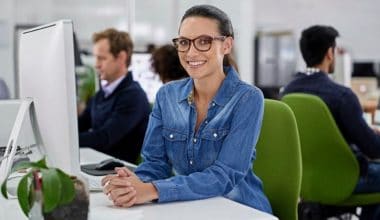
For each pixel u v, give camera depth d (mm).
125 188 1350
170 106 1686
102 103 2744
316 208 2652
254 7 6840
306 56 2678
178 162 1653
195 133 1609
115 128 2582
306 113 2477
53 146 1423
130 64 2945
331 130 2445
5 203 1397
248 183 1635
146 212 1297
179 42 1577
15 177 1470
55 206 1029
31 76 1524
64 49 1323
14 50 4723
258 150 1771
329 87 2535
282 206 1738
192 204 1371
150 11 5773
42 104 1453
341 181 2533
